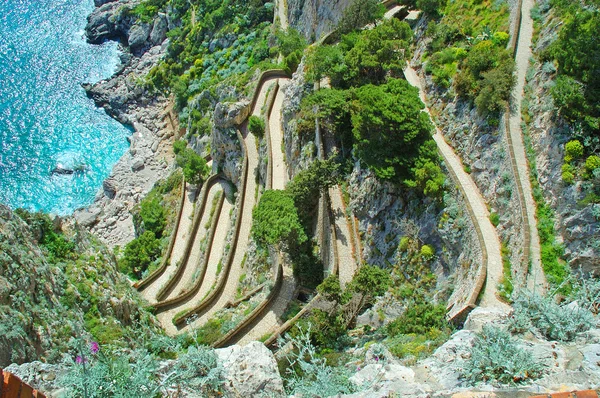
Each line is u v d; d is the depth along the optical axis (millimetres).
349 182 73312
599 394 19656
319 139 77375
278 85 105875
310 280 68688
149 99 152500
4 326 36281
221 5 155000
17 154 138750
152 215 106250
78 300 50656
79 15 190000
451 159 65188
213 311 75938
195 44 154875
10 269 42281
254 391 25078
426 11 83062
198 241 95812
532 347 25266
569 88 52500
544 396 19906
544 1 69062
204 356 25125
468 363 24625
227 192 101562
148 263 97562
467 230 56688
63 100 156250
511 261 52344
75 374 22547
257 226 68562
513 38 66562
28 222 54781
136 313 60469
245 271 80188
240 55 142500
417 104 65688
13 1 193125
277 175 88625
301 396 24078
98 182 134000
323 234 71188
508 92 61562
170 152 138000
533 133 58125
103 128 148875
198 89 139750
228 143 101875
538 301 28203
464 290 53094
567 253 49188
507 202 56031
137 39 170500
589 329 26578
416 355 38156
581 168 50281
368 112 64062
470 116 65125
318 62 81250
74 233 61000
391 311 58875
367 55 77562
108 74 166375
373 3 89750
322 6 119875
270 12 147250
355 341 55219
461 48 72375
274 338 61406
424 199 61938
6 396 17812
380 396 23109
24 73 164375
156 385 23438
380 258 65625
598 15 54500
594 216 47156
